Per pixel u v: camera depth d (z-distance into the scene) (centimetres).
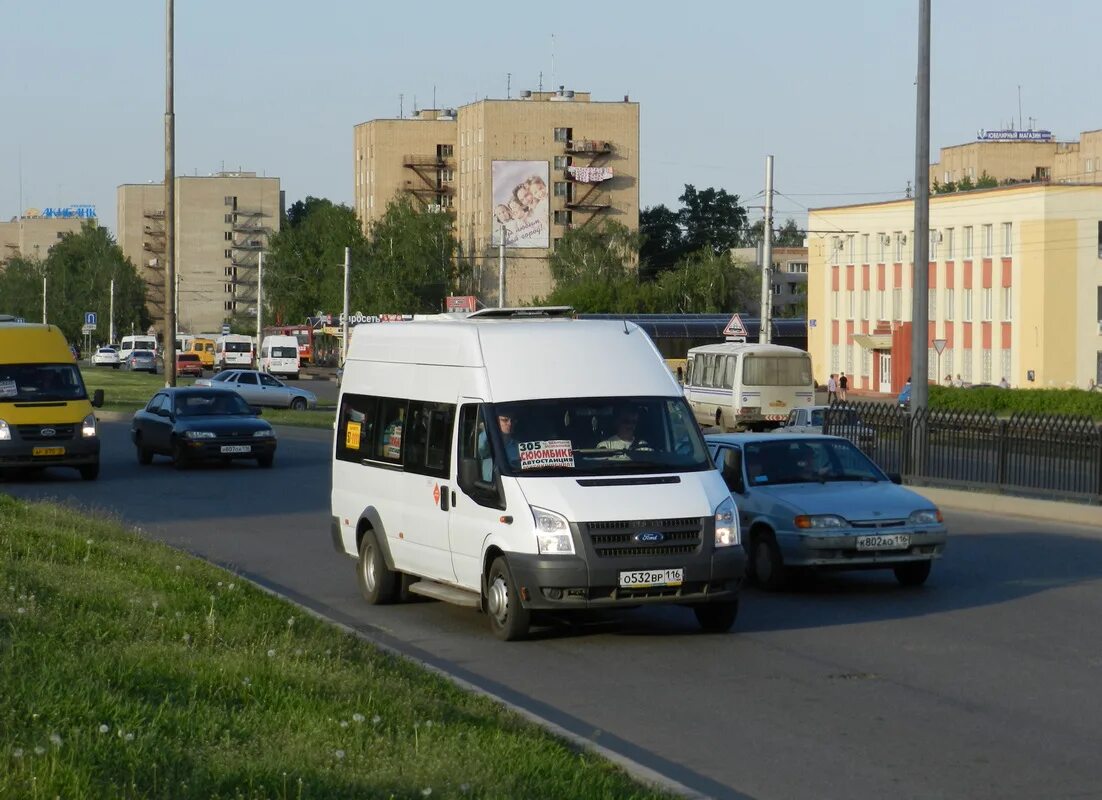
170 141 4941
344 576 1856
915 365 3123
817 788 859
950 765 909
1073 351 7769
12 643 1095
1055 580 1781
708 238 17262
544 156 15125
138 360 12662
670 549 1335
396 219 15025
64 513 2212
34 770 738
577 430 1403
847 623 1478
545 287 15050
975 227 8288
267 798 729
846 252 9531
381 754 823
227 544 2169
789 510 1695
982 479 2897
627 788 779
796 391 5500
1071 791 848
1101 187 7769
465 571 1434
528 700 1119
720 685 1170
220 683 1001
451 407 1475
